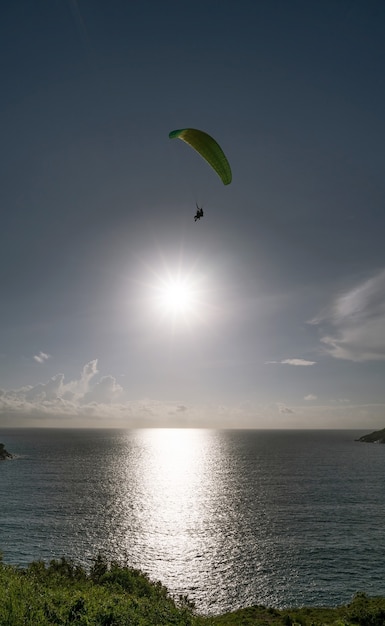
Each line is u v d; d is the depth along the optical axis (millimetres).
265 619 43594
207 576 68500
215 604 57688
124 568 33594
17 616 15516
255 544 86625
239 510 122438
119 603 20828
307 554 79250
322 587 63375
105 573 32500
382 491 155250
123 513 116625
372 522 104938
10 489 150250
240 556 78750
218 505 131000
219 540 90125
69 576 31031
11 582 19906
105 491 154375
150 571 70688
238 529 99688
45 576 29016
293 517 111562
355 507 124188
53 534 91000
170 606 24219
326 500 136625
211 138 33406
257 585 64438
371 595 60000
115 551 81188
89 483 173000
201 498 144500
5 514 108812
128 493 152375
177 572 70375
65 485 164875
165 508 126062
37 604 17281
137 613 19984
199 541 89438
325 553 79688
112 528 98875
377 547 83375
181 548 84188
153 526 102625
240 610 47750
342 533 94438
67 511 115688
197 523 106188
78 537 89500
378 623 39938
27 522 100688
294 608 55750
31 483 166375
